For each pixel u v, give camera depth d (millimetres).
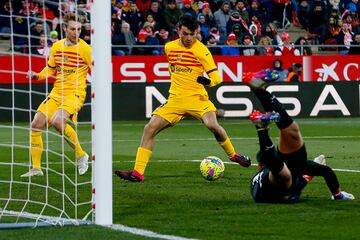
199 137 46438
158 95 57094
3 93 54688
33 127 29688
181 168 32094
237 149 39969
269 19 66062
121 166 33531
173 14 60719
